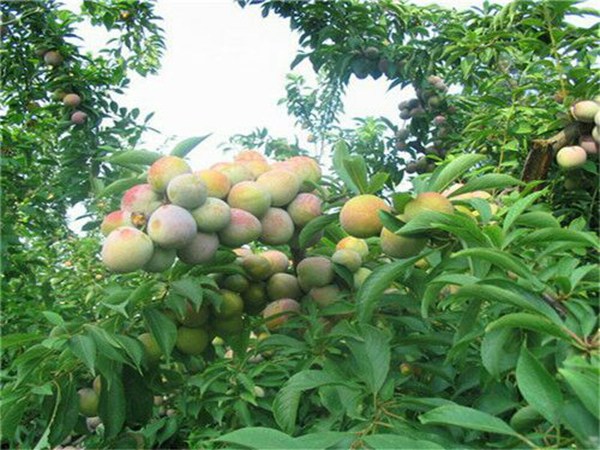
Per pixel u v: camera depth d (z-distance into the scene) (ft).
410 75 11.87
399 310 5.07
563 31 8.12
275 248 6.08
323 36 11.32
